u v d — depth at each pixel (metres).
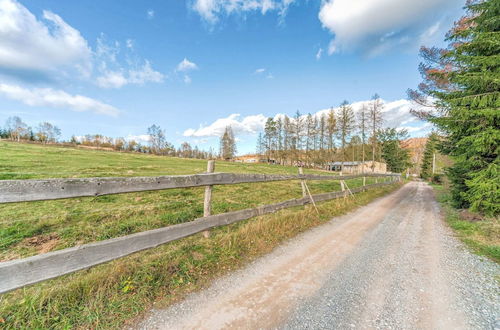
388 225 5.11
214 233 3.71
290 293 2.26
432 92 6.24
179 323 1.79
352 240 3.96
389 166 36.38
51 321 1.70
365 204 7.79
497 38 4.65
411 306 2.09
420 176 41.31
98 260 2.05
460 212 6.12
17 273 1.61
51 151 21.22
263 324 1.81
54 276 1.79
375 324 1.83
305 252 3.34
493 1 4.76
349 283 2.49
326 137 39.06
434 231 4.71
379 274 2.71
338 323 1.84
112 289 2.08
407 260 3.14
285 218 4.50
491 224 4.45
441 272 2.79
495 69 4.72
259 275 2.61
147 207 5.23
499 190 4.66
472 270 2.86
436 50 8.53
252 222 4.05
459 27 7.86
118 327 1.71
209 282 2.41
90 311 1.82
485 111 4.67
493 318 1.93
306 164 43.75
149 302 2.00
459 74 5.39
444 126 5.91
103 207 5.20
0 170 9.01
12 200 1.60
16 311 1.74
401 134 34.44
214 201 6.62
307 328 1.77
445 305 2.11
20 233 3.44
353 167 39.91
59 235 3.45
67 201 5.63
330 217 5.52
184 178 2.84
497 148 4.89
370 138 29.83
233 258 2.95
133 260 2.59
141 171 12.45
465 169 6.09
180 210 5.23
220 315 1.90
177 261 2.67
